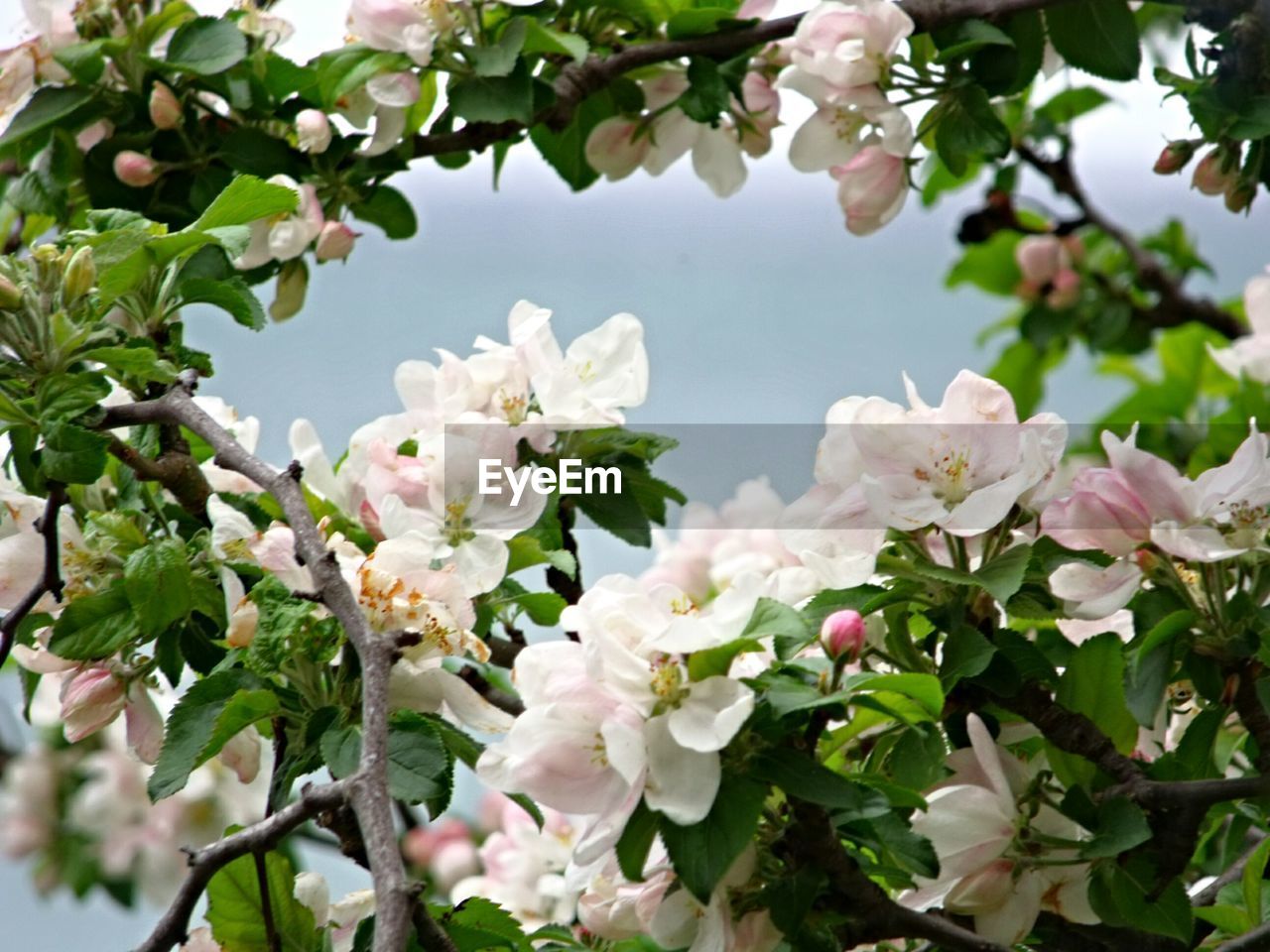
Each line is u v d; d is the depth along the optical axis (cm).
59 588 58
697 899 50
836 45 71
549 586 65
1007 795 55
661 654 50
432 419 64
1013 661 57
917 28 72
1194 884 69
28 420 58
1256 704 58
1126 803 56
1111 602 57
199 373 63
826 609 57
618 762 48
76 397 57
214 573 60
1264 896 62
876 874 55
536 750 50
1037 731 59
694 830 49
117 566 61
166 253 61
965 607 57
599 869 52
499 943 56
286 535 56
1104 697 58
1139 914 57
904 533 57
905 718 53
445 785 54
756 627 50
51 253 59
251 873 56
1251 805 63
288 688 57
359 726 55
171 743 55
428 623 56
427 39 71
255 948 57
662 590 51
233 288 63
